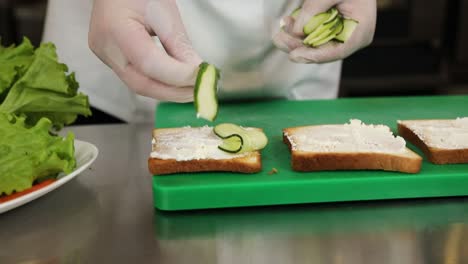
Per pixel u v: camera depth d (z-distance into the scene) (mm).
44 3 1626
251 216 718
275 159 797
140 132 957
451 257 639
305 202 738
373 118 940
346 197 740
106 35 806
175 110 976
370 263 632
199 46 1025
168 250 656
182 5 1002
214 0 997
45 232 690
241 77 1052
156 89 806
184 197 723
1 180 710
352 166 760
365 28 915
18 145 717
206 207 728
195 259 642
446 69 1653
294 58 880
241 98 1074
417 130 834
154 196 729
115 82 1085
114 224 703
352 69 1638
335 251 651
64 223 706
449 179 745
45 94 800
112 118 1131
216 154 768
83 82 1088
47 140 734
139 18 806
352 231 685
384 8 1574
